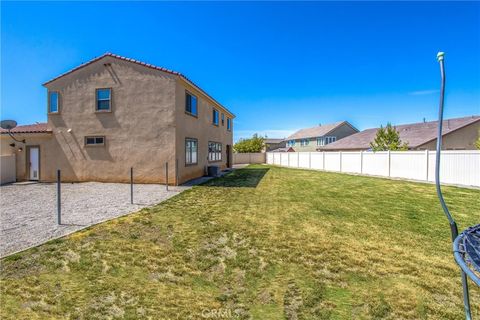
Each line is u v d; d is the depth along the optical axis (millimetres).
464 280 2617
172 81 13461
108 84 13969
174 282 3697
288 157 32562
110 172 13977
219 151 22594
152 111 13609
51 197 9844
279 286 3592
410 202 9016
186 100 15016
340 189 11969
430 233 5762
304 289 3504
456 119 27062
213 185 13312
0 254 4461
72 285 3555
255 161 40281
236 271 4020
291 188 12273
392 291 3439
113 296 3320
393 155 17000
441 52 2432
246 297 3342
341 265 4191
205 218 6844
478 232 2553
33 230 5754
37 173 14734
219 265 4215
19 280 3654
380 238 5426
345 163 21719
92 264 4172
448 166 13633
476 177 12359
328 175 18641
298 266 4164
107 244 4996
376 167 18453
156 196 10078
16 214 7176
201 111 17609
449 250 4801
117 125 13883
